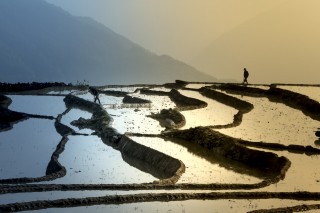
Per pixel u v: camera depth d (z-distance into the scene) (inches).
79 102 2790.4
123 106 2689.5
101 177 1525.6
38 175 1569.9
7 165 1680.6
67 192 1327.5
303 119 2400.3
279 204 1272.1
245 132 2057.1
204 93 3125.0
